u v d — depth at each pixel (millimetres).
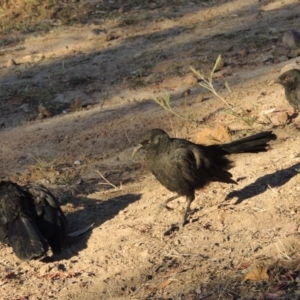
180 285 8164
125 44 19984
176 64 17562
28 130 15234
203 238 9086
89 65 18750
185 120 13969
